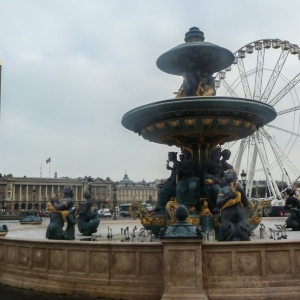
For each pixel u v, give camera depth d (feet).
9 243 29.58
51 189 482.28
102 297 23.57
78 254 25.20
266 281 22.38
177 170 43.37
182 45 43.93
